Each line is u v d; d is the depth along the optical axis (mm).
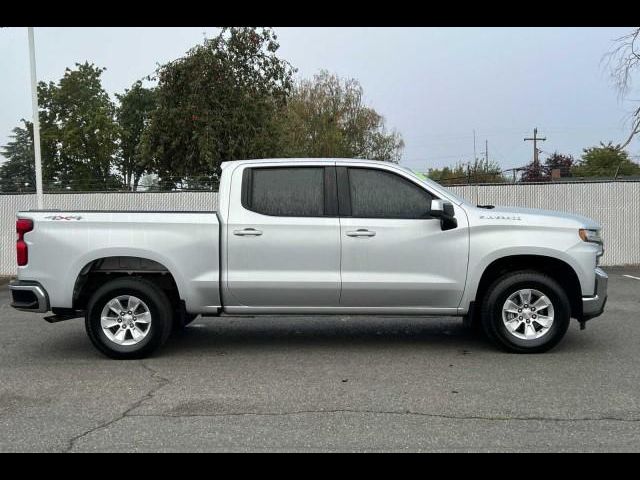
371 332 7801
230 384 5574
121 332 6543
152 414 4777
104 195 15789
